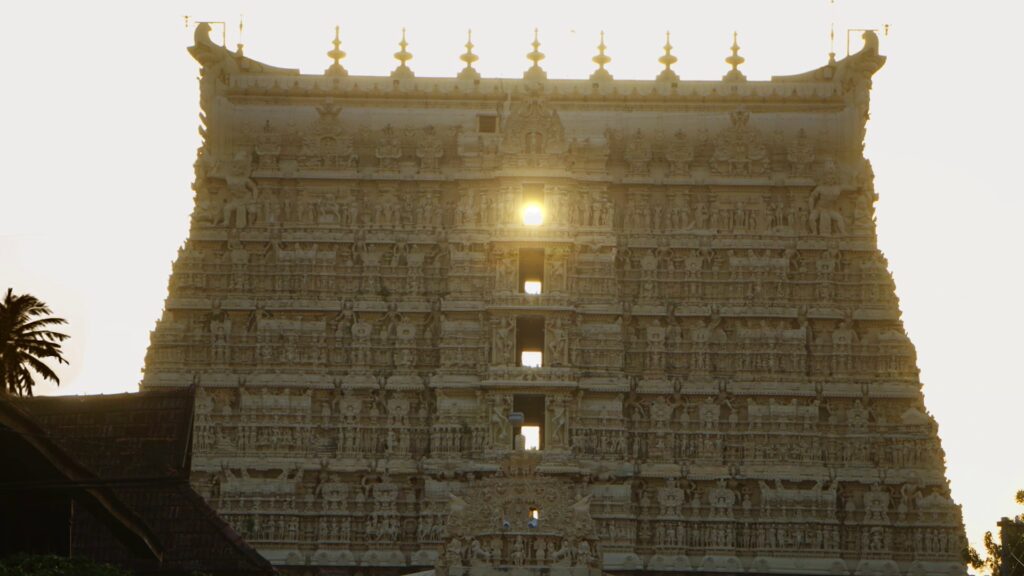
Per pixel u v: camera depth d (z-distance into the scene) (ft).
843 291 497.87
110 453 331.77
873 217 503.61
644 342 492.54
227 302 492.54
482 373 483.92
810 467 485.56
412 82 506.89
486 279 490.90
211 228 497.87
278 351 490.90
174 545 338.13
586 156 497.05
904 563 481.46
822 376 492.95
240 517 477.77
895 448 487.20
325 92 505.25
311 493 482.28
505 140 494.18
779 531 481.05
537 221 493.36
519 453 434.71
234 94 504.84
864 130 506.48
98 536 329.72
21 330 430.61
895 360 492.54
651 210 499.51
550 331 484.74
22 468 318.65
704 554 480.23
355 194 501.15
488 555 411.13
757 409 488.44
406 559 477.36
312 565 476.13
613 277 491.72
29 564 286.25
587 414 485.97
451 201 501.56
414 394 489.26
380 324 494.59
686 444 487.20
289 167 501.56
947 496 485.15
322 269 495.41
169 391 352.28
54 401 348.59
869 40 504.43
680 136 501.97
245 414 484.74
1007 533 451.94
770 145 504.02
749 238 497.87
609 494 480.64
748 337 492.95
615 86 506.48
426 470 480.64
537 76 509.35
